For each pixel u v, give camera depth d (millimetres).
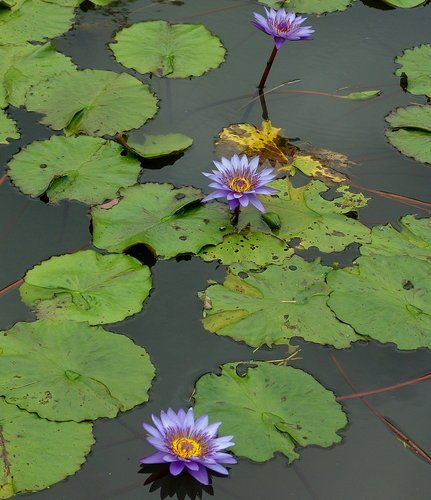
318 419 3107
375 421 3199
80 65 5203
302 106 5145
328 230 4078
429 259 3947
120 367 3201
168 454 2789
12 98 4801
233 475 2928
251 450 2938
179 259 3867
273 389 3201
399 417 3225
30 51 5176
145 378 3180
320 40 5832
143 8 5934
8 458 2787
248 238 3959
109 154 4395
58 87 4883
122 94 4867
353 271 3836
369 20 6117
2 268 3713
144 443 2982
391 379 3391
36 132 4590
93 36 5512
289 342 3504
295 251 3992
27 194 4117
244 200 3908
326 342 3459
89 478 2846
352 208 4281
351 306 3631
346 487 2924
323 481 2938
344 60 5645
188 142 4566
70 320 3379
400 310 3629
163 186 4176
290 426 3057
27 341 3250
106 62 5254
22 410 2957
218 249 3883
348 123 5027
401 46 5836
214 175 3998
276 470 2953
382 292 3721
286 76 5418
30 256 3797
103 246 3805
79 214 4062
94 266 3678
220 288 3664
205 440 2854
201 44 5469
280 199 4270
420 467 3031
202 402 3104
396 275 3822
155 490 2844
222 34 5758
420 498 2918
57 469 2785
